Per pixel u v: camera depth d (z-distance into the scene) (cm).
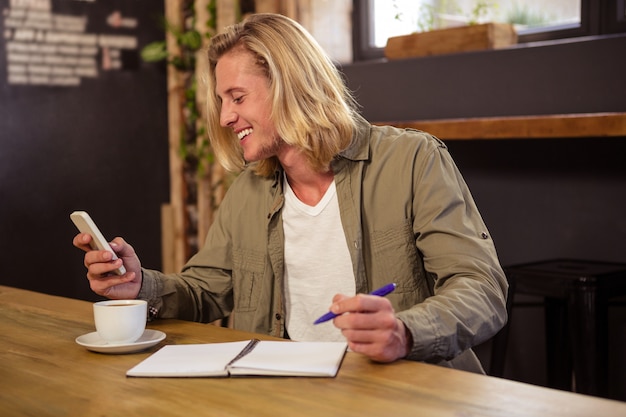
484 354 306
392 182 156
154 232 436
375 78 328
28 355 128
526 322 293
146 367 116
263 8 359
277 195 167
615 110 261
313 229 162
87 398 104
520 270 246
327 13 352
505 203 296
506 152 295
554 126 244
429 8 338
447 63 304
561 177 281
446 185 150
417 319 119
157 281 161
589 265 253
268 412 95
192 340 138
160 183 436
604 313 232
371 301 113
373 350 112
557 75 274
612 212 269
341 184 159
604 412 91
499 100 290
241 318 171
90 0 405
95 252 146
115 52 416
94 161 412
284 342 129
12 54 382
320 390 103
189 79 412
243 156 174
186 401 101
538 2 309
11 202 387
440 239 144
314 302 162
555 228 284
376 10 356
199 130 393
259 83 155
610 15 281
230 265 174
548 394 99
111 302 136
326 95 157
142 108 427
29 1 385
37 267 397
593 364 230
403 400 98
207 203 398
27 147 389
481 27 292
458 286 131
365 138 162
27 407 102
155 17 429
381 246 156
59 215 402
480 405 95
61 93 398
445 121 274
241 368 112
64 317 158
